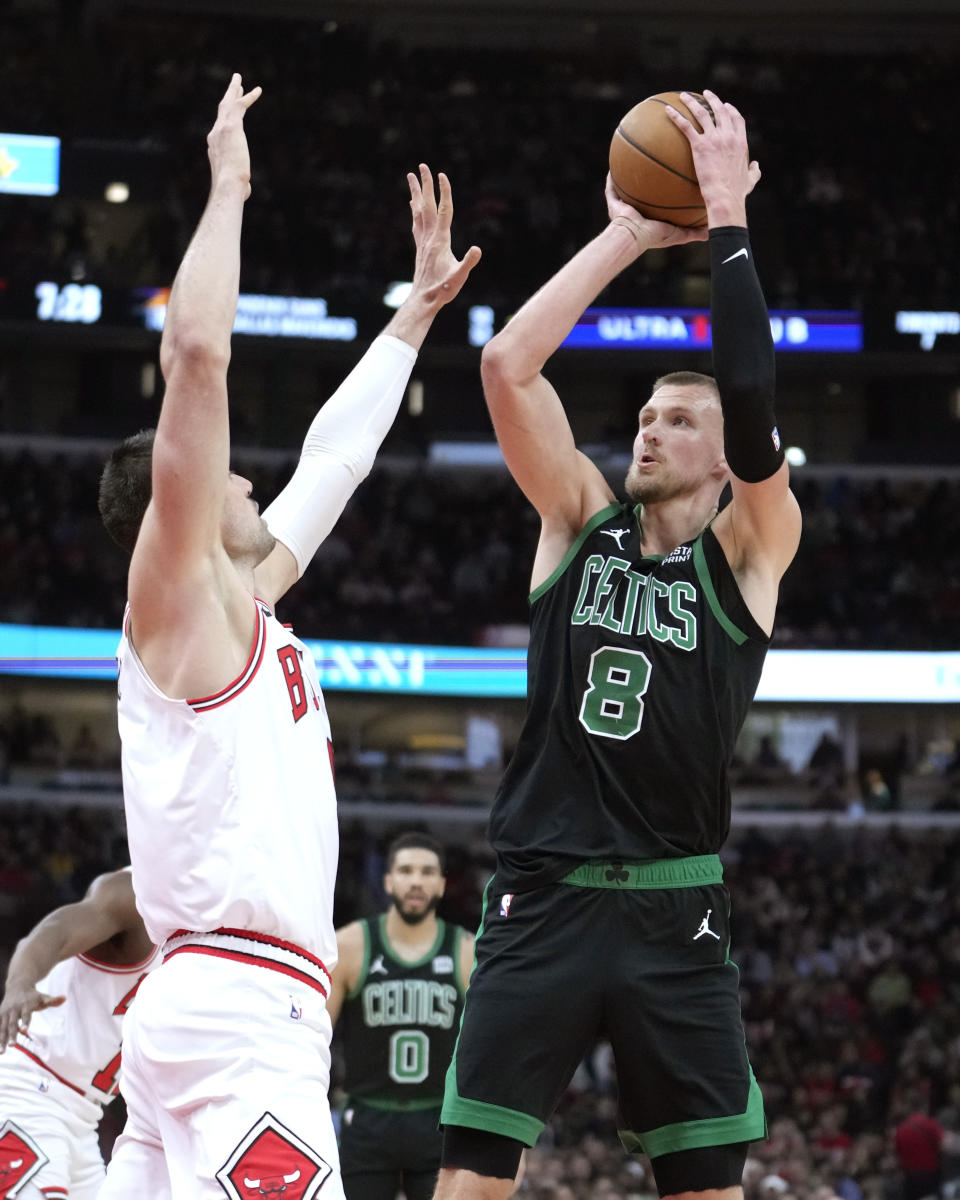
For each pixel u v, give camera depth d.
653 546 4.27
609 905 3.81
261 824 3.61
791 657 28.22
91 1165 5.53
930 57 36.78
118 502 4.04
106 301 30.05
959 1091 19.66
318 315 30.80
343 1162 7.18
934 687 28.20
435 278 4.96
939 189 34.47
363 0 36.62
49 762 27.09
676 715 3.90
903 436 33.78
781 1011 22.50
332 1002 7.30
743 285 4.01
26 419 32.19
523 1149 3.76
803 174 34.50
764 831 28.52
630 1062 3.79
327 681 27.92
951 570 30.31
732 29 37.19
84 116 33.25
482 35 37.16
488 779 29.23
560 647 4.04
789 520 4.10
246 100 3.94
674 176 4.21
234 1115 3.43
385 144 34.28
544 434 4.12
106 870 25.31
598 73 36.53
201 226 3.72
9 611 26.95
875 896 26.19
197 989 3.52
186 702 3.62
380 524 30.66
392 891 7.31
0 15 34.31
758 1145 16.41
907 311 30.84
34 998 4.65
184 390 3.51
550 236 32.59
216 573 3.69
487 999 3.80
